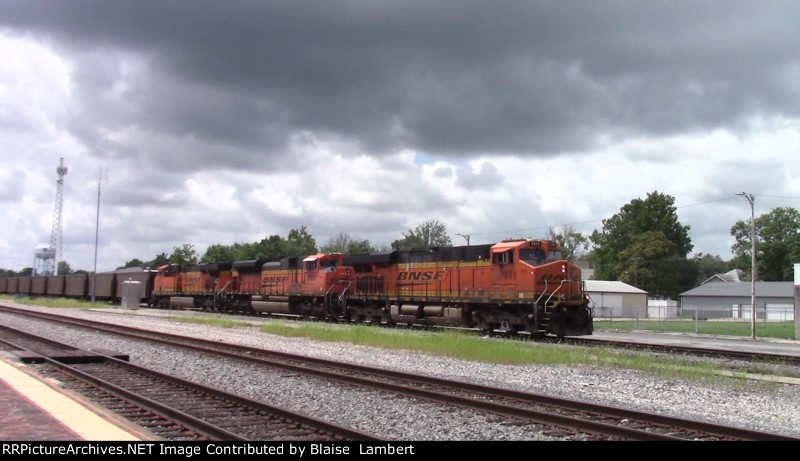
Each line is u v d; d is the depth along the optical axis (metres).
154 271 71.56
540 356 21.59
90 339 28.75
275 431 10.83
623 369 19.69
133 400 13.08
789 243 105.19
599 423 10.86
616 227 111.69
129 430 9.88
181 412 11.35
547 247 32.44
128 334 29.66
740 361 22.30
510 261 32.25
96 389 14.88
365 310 42.72
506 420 11.80
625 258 104.19
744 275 111.88
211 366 19.44
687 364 20.28
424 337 26.56
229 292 56.66
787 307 78.44
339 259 46.56
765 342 35.50
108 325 36.31
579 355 22.05
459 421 11.77
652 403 14.55
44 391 12.55
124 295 62.22
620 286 84.69
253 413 12.28
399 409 12.84
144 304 75.12
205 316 49.06
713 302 85.00
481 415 12.27
